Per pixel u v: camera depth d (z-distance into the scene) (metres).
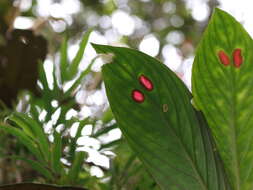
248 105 0.36
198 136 0.36
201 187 0.35
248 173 0.36
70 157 0.39
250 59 0.35
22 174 0.45
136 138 0.35
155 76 0.36
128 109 0.35
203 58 0.36
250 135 0.36
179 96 0.36
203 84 0.36
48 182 0.39
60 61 0.43
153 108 0.35
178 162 0.35
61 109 0.40
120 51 0.35
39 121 0.39
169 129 0.35
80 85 0.43
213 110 0.36
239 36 0.35
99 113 0.45
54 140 0.38
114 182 0.41
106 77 0.35
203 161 0.35
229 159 0.36
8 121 0.41
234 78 0.36
